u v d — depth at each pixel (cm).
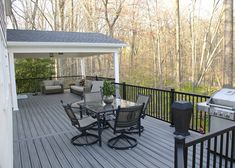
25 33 930
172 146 406
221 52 1738
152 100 608
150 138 448
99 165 344
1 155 205
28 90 1210
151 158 361
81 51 872
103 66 2203
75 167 341
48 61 1384
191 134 453
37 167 345
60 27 1877
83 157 374
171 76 2047
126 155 376
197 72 1903
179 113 442
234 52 1617
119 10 1828
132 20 2014
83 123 436
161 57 2061
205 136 214
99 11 1866
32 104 862
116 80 955
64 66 2048
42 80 1217
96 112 421
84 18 2050
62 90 1139
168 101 548
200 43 1883
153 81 2106
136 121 415
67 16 1995
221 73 1784
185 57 1967
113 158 367
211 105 337
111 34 1825
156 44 2069
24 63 1291
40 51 794
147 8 2012
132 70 2166
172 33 2000
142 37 2091
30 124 582
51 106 817
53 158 374
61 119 627
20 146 430
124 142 431
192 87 1803
